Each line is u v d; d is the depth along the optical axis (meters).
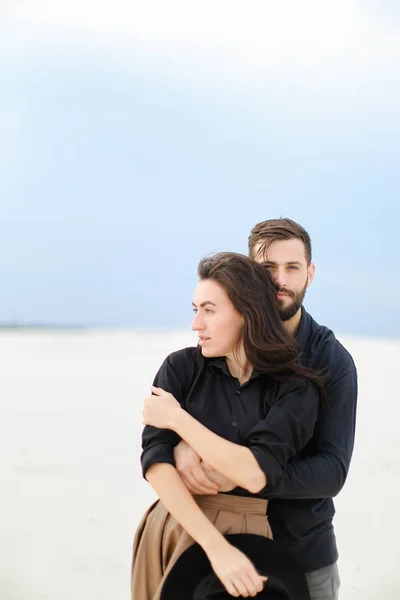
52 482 6.03
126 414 8.59
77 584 4.01
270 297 1.97
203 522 1.77
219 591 1.76
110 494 5.79
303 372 1.94
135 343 15.40
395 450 7.06
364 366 12.46
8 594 3.77
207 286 1.93
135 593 1.93
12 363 12.13
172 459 1.86
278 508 1.99
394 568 4.35
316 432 2.04
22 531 4.85
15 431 7.59
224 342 1.92
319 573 2.03
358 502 5.62
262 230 2.16
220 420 1.93
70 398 9.41
